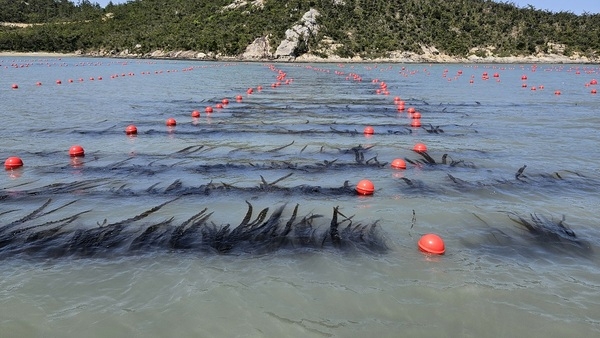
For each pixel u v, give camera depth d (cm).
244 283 584
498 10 10144
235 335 485
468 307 540
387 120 1795
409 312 528
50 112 1873
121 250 672
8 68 5025
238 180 1005
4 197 889
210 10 10631
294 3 9881
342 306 537
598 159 1206
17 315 516
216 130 1554
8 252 663
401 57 8462
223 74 4547
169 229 743
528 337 490
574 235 740
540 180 1025
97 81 3431
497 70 5809
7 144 1312
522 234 742
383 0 10006
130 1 12469
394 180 1017
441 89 3147
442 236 730
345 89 3097
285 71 5247
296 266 629
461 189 960
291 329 495
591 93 2873
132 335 485
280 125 1659
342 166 1124
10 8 12825
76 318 512
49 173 1049
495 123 1730
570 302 554
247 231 737
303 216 802
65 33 10250
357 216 805
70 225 757
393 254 667
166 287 574
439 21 9506
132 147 1299
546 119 1820
